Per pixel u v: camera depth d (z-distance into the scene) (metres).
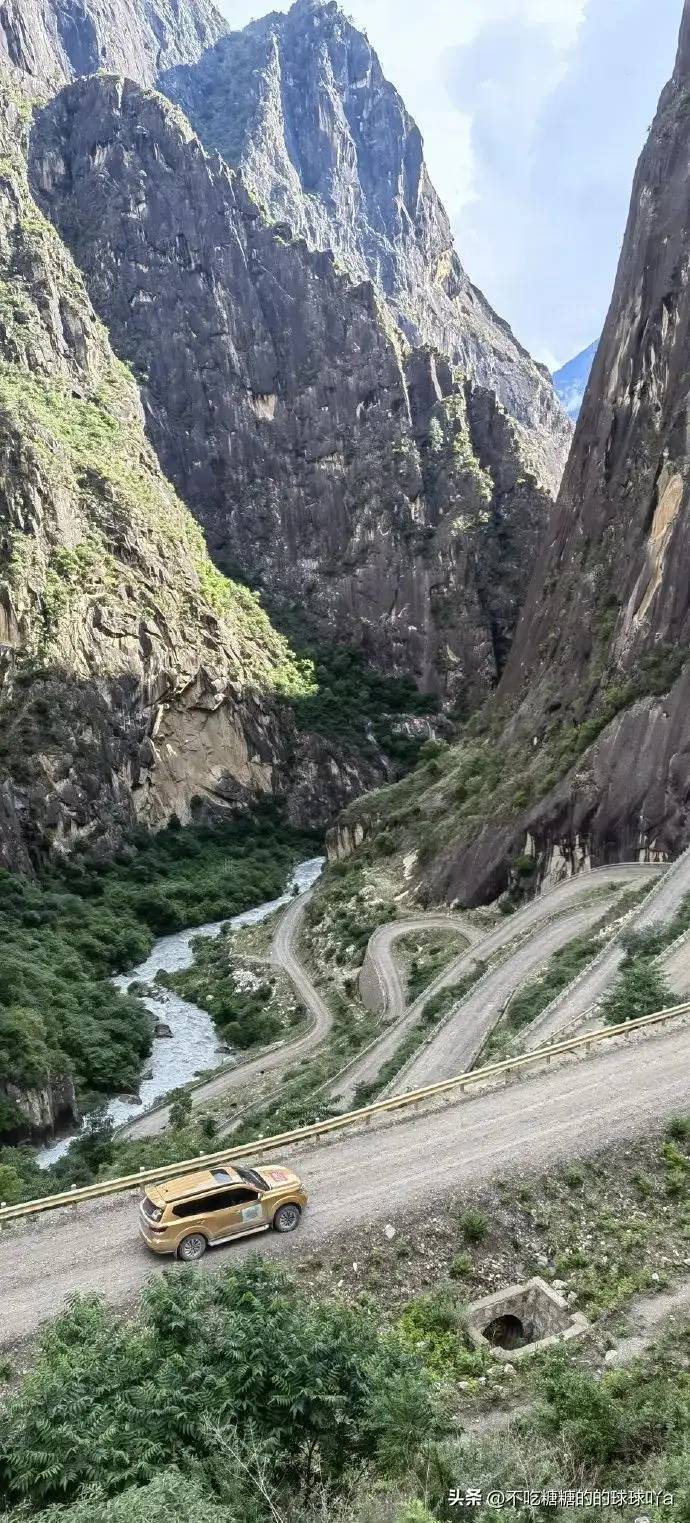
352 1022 77.94
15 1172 56.47
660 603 92.44
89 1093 77.56
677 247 120.44
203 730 167.00
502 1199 27.91
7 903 113.69
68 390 186.25
